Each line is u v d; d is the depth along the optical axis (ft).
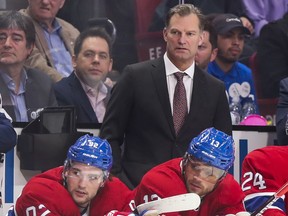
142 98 40.34
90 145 30.42
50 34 45.88
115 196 32.12
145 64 41.14
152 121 40.34
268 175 33.50
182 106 40.88
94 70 45.78
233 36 49.39
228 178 32.60
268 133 45.42
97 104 45.91
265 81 50.24
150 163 40.14
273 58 50.34
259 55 50.24
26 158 41.60
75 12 46.60
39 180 31.30
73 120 41.75
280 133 42.45
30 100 44.60
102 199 31.91
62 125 41.73
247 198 33.53
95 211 31.78
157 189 31.58
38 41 45.55
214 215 32.37
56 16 46.14
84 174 30.30
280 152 34.06
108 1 47.21
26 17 44.86
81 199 30.68
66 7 46.39
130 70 40.75
